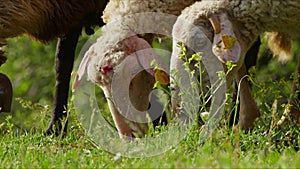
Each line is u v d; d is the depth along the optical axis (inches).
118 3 442.6
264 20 403.9
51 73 843.4
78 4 509.0
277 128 428.5
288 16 402.9
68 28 517.7
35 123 529.7
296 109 446.6
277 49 493.4
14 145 411.2
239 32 402.9
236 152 359.3
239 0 399.5
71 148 410.0
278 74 733.9
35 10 497.4
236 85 473.1
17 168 354.3
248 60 500.4
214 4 400.8
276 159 364.5
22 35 514.3
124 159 368.2
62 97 518.3
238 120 469.1
